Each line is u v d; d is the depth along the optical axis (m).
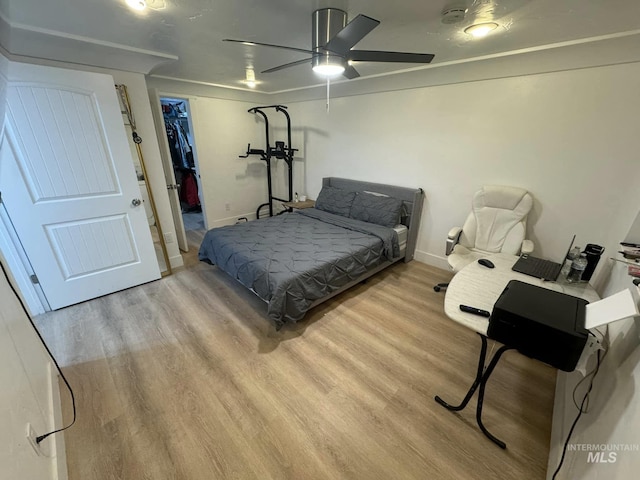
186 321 2.29
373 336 2.15
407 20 1.60
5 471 0.80
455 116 2.79
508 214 2.48
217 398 1.63
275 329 2.20
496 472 1.28
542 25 1.64
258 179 5.05
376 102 3.37
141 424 1.47
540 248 2.53
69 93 2.07
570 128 2.19
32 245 2.17
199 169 4.25
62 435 1.38
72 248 2.35
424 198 3.25
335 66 1.82
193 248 3.84
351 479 1.25
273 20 1.65
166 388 1.68
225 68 2.81
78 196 2.29
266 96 4.46
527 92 2.32
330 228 3.12
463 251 2.57
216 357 1.93
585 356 1.03
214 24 1.70
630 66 1.88
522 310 1.08
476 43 1.97
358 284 2.92
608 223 2.15
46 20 1.66
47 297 2.32
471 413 1.55
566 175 2.28
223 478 1.25
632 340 1.02
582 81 2.07
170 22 1.68
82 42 1.99
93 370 1.80
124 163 2.45
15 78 1.86
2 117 1.32
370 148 3.61
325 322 2.30
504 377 1.78
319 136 4.20
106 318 2.31
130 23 1.70
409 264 3.40
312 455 1.34
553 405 1.59
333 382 1.74
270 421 1.50
